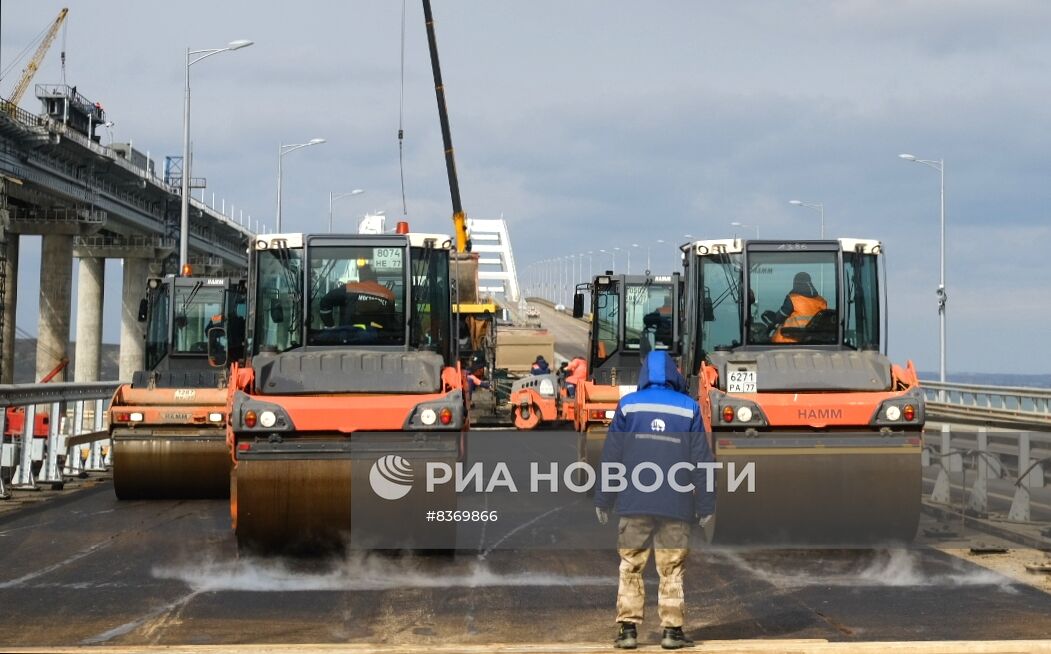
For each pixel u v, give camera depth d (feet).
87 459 147.33
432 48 256.52
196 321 130.82
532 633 57.82
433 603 65.26
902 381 83.92
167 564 77.61
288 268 85.05
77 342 621.72
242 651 51.34
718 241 93.30
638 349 151.43
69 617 61.46
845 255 92.32
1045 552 81.87
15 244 542.57
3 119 399.24
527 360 303.27
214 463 112.57
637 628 55.98
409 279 84.84
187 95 264.93
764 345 91.81
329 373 77.61
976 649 51.29
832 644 52.08
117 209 540.52
